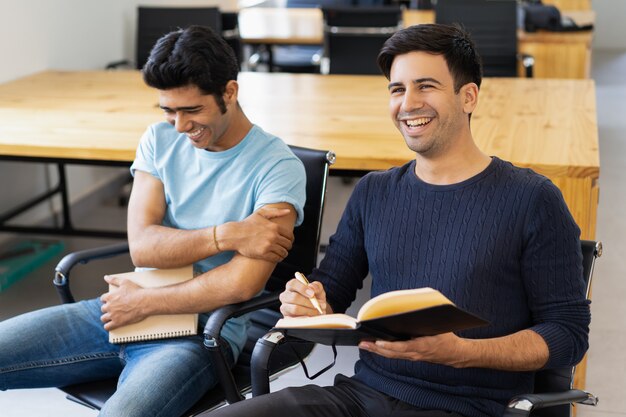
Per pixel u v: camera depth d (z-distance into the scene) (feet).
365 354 6.82
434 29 6.29
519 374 6.39
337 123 11.58
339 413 6.37
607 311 12.42
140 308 7.38
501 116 11.83
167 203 8.02
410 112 6.35
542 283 6.24
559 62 19.16
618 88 27.09
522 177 6.38
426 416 6.28
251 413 6.16
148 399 6.71
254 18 21.54
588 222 9.39
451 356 5.93
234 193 7.62
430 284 6.44
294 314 6.56
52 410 9.93
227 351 7.47
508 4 18.29
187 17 17.58
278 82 14.58
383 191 6.82
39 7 15.70
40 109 12.58
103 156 10.52
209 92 7.20
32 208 15.76
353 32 18.35
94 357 7.58
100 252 8.14
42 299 12.84
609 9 34.30
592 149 9.98
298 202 7.50
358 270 7.14
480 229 6.32
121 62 17.80
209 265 7.71
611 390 10.36
